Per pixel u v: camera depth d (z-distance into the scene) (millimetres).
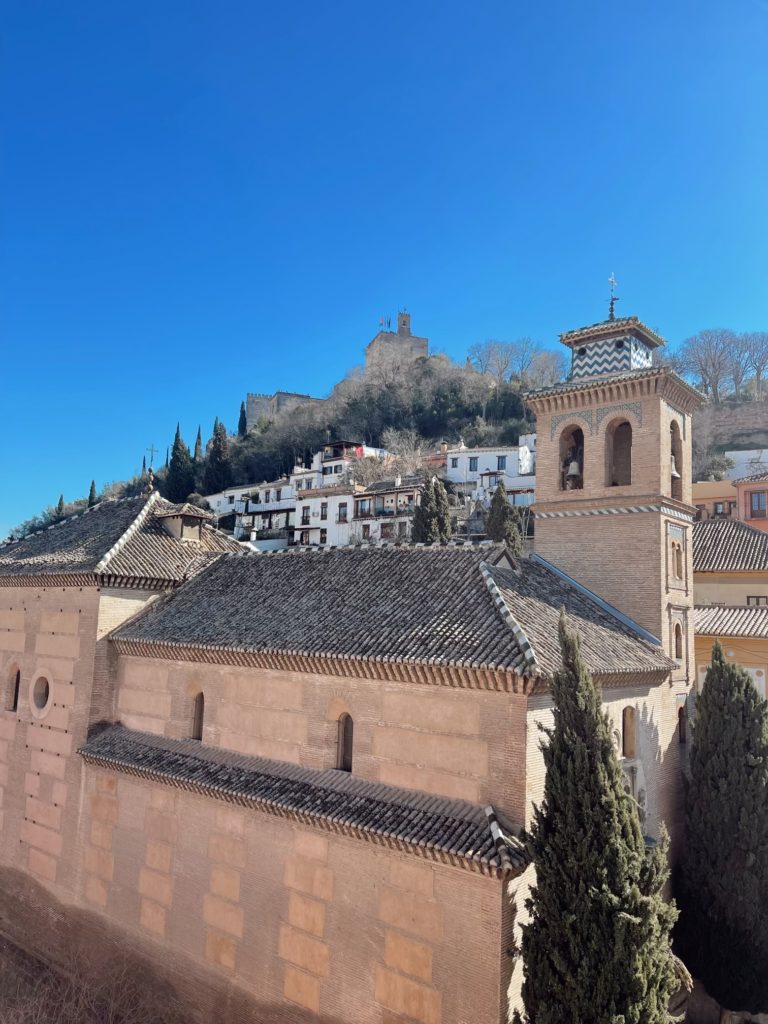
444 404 98812
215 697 21406
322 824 16938
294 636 19359
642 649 21203
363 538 70875
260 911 18422
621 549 23391
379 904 16188
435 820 15547
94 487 103188
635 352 24938
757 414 84688
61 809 24094
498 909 14336
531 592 20250
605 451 24109
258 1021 18016
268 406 129250
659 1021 13273
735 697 21266
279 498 85688
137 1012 20125
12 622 27766
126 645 23656
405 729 16984
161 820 21109
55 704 25062
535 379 100250
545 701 15805
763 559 35531
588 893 13055
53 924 23672
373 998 15984
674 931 21344
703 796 21172
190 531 28438
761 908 20172
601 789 13469
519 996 14570
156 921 20703
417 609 18609
